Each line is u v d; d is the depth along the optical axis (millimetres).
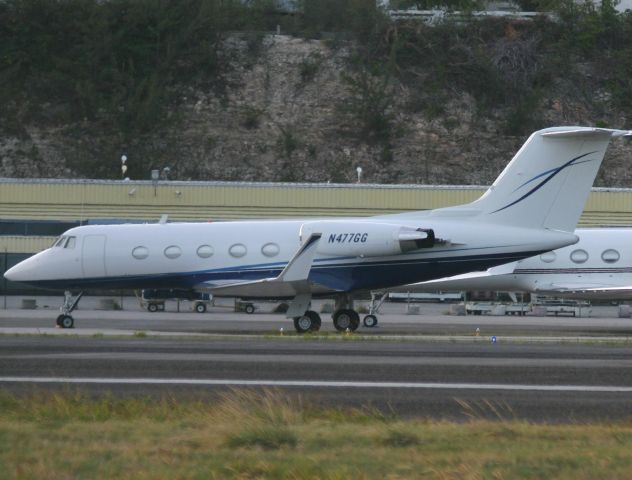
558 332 115000
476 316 154500
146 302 164125
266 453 42562
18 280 120562
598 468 39969
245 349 84625
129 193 190250
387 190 187500
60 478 37844
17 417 51750
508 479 38281
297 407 54688
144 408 54188
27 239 189500
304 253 108812
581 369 71938
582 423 51844
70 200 190750
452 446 44469
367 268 113312
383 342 93562
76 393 58938
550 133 112062
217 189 189625
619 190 188875
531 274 127000
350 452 42906
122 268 118688
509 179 113688
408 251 112562
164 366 72125
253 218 188875
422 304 186250
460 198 186500
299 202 188625
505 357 79750
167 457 41406
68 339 94312
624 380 66688
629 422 51719
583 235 128250
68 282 119688
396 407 56562
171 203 190000
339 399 58875
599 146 112062
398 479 37906
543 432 47719
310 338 97188
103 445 44062
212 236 118500
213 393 60469
